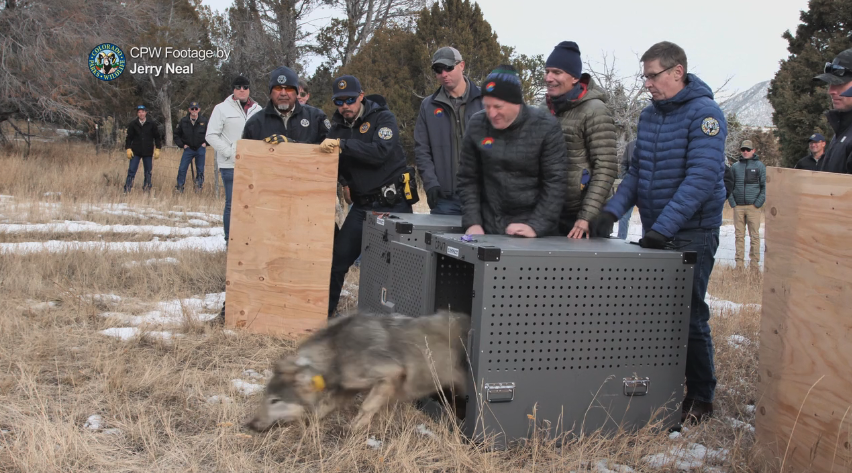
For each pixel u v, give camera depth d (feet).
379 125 17.74
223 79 107.65
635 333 11.49
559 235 14.52
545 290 10.89
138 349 14.87
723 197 12.59
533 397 11.02
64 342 15.02
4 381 12.32
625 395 11.54
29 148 64.49
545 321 10.95
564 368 11.14
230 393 12.59
